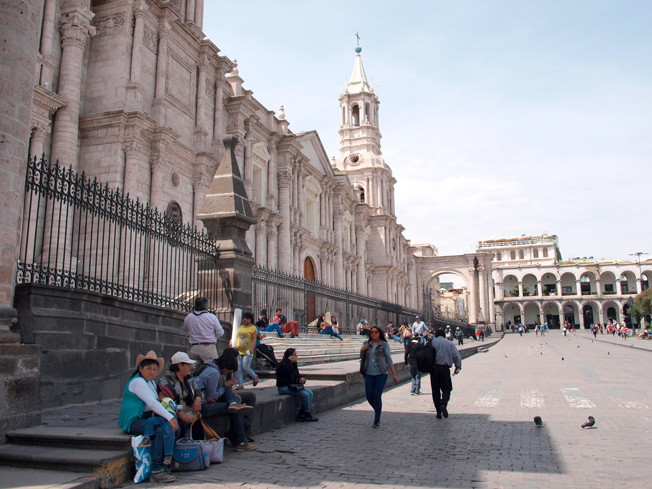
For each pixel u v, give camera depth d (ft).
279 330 74.13
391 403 46.19
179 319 42.09
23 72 27.12
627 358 98.68
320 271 160.56
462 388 55.67
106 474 20.85
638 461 25.17
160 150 83.76
